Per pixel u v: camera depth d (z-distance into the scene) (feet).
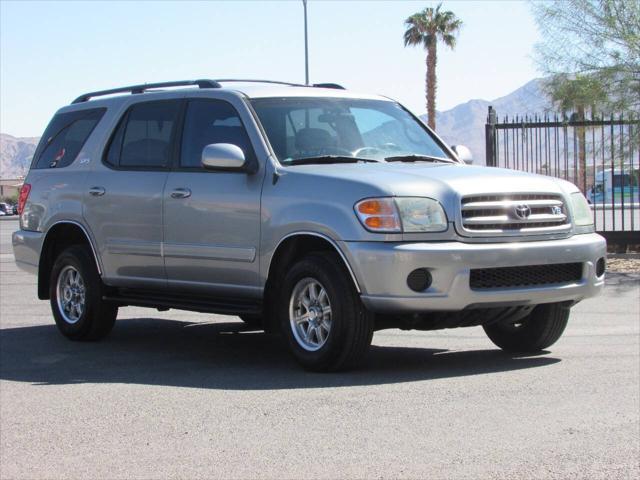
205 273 26.81
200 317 37.27
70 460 17.29
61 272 31.60
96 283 30.45
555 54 62.90
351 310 23.29
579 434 17.95
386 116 28.55
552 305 26.04
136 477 16.15
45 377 25.18
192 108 28.14
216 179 26.48
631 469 15.83
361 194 23.09
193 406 20.94
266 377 23.98
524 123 61.72
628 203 147.13
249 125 26.18
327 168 24.82
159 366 26.32
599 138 61.62
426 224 22.85
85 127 31.76
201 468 16.44
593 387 21.94
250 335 32.30
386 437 17.90
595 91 61.57
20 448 18.20
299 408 20.33
